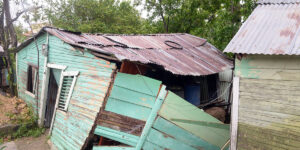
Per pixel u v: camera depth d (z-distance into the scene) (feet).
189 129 17.71
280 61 13.51
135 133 17.40
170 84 26.00
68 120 21.40
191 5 47.70
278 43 13.52
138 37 30.63
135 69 20.17
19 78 34.94
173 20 52.65
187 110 17.56
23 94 33.45
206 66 25.55
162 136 17.17
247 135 14.89
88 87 19.79
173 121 17.22
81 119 19.76
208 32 44.83
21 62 34.06
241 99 14.99
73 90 21.35
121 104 17.83
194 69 22.86
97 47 20.35
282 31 14.62
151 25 52.75
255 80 14.42
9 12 34.42
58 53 24.48
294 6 17.03
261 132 14.39
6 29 34.81
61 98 23.57
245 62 14.71
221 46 38.01
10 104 30.53
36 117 28.19
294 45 12.96
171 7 49.32
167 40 32.94
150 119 16.75
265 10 17.47
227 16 36.37
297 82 13.07
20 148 23.22
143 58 20.54
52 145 23.15
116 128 17.84
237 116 15.16
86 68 20.40
